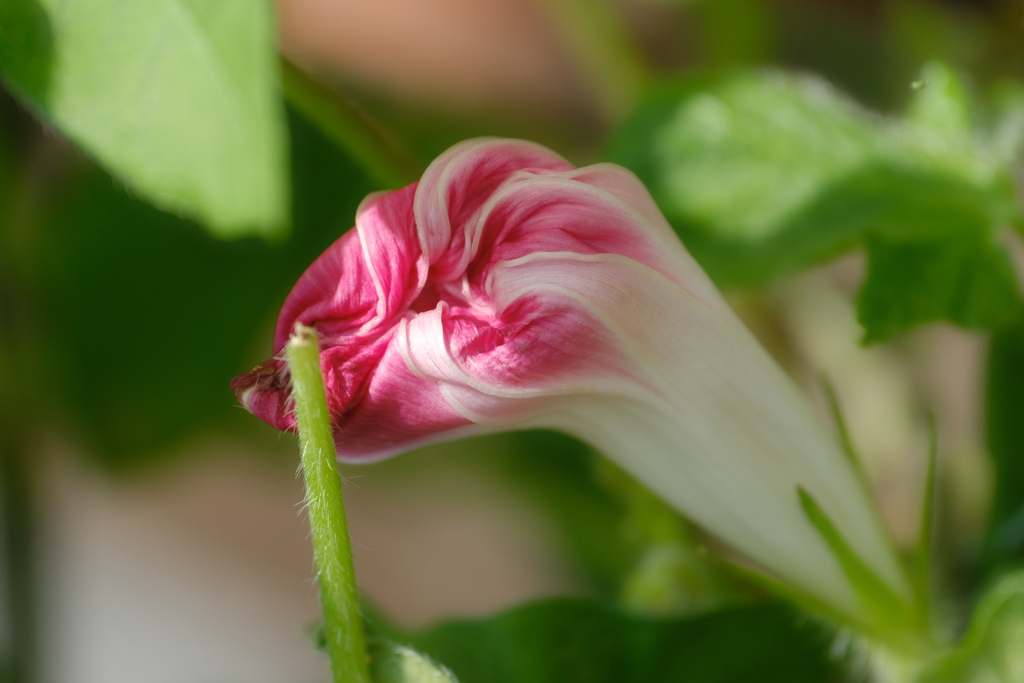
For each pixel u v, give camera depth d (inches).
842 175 12.8
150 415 15.9
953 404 15.2
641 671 12.4
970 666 12.0
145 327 15.6
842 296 14.7
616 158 13.2
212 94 11.4
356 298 11.5
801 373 14.6
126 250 15.3
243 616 24.4
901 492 14.2
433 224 11.5
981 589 12.8
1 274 14.6
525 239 11.6
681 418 11.9
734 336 11.9
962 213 12.6
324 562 11.4
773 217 12.9
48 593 15.3
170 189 11.5
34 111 11.9
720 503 12.2
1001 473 13.0
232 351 15.9
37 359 15.0
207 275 15.5
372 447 11.7
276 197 11.5
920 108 12.9
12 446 14.7
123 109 11.5
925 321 12.4
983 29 14.7
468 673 12.3
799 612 12.5
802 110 13.0
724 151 13.0
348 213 15.2
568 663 12.3
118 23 11.5
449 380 11.5
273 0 11.4
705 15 14.5
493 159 11.6
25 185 14.8
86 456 16.1
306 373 11.3
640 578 13.0
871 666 12.5
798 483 12.1
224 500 25.2
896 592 12.4
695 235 12.9
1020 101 13.2
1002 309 12.4
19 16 11.6
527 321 11.5
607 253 11.6
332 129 12.8
